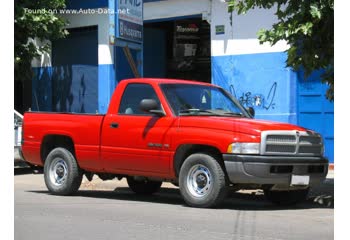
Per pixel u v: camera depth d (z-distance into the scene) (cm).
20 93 1961
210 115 932
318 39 920
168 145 902
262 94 1459
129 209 891
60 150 1064
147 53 1812
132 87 977
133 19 1457
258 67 1464
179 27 1709
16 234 688
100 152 991
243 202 1021
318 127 1392
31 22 1609
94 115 1009
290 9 920
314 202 1011
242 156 834
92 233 688
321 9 874
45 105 1886
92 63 1791
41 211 866
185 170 889
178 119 902
